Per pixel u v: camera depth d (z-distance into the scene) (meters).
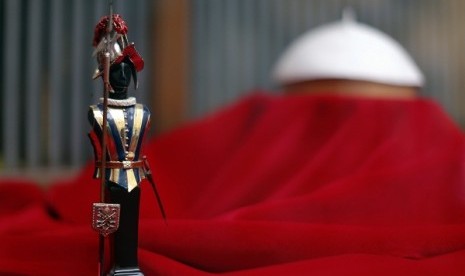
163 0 1.58
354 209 0.88
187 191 0.98
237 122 1.06
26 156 1.44
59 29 1.47
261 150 0.99
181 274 0.78
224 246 0.81
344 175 0.94
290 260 0.81
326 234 0.82
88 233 0.83
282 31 1.73
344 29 1.14
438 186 0.89
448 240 0.82
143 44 1.58
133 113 0.74
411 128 0.98
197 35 1.64
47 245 0.83
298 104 1.01
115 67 0.74
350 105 0.99
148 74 1.59
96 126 0.73
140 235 0.81
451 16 1.85
